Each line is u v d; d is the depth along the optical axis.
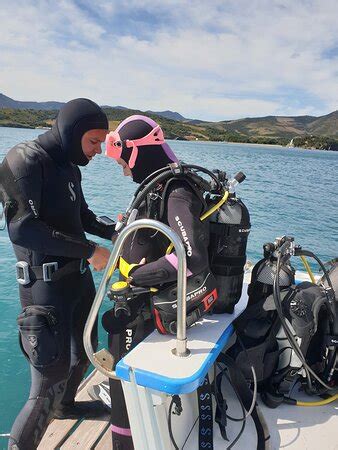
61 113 2.01
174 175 1.64
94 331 2.43
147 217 1.69
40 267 2.03
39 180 1.92
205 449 1.83
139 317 1.78
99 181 16.48
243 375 1.99
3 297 4.97
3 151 27.84
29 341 1.99
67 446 2.25
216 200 1.87
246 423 1.99
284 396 2.13
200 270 1.57
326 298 2.07
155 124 1.82
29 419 2.00
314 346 2.18
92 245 2.00
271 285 2.04
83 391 2.72
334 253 8.63
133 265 1.66
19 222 1.86
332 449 1.87
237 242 1.88
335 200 15.97
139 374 1.50
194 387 1.47
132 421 1.63
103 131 2.08
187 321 1.68
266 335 2.03
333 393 2.18
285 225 10.98
